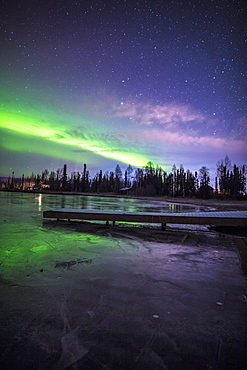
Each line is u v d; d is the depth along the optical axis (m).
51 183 106.88
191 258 5.12
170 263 4.74
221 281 3.85
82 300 3.10
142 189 72.69
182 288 3.54
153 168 85.00
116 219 8.95
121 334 2.36
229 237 7.61
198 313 2.81
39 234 7.30
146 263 4.72
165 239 7.06
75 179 100.31
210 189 61.06
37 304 2.97
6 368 1.89
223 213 9.56
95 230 8.18
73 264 4.58
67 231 7.87
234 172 66.31
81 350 2.12
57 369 1.88
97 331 2.41
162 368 1.91
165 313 2.80
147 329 2.46
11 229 8.05
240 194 63.34
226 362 2.00
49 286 3.54
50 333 2.36
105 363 1.96
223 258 5.16
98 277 3.93
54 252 5.39
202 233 8.29
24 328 2.44
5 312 2.77
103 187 96.44
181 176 72.88
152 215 8.70
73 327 2.47
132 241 6.68
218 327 2.53
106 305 2.97
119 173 98.50
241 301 3.15
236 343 2.26
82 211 9.79
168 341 2.27
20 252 5.33
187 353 2.10
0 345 2.17
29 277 3.89
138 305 2.98
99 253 5.38
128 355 2.06
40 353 2.07
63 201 25.95
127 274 4.09
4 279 3.79
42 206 17.86
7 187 119.38
